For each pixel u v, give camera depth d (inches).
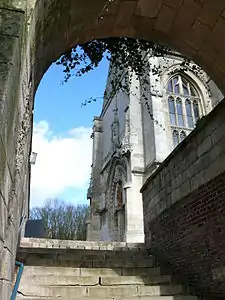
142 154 929.5
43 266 240.2
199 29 213.3
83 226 1568.7
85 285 221.9
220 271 207.8
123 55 286.5
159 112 931.3
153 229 342.0
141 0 197.3
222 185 212.8
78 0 166.9
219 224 212.8
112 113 1205.1
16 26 84.7
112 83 370.0
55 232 1553.9
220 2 187.8
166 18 214.2
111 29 222.5
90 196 1181.7
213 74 240.1
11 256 119.2
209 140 232.7
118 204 973.2
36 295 198.1
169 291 225.6
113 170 1045.2
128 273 253.1
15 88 86.3
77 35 208.8
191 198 256.4
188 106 1009.5
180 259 269.1
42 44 156.8
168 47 251.9
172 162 299.0
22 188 166.1
